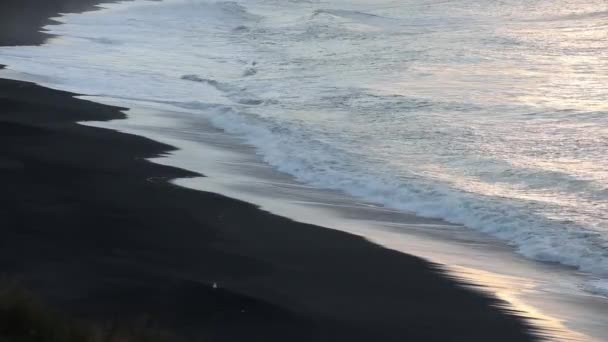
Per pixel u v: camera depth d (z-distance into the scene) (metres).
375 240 17.30
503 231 18.48
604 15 68.12
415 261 15.95
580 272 15.98
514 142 27.44
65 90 35.62
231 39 59.34
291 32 62.12
